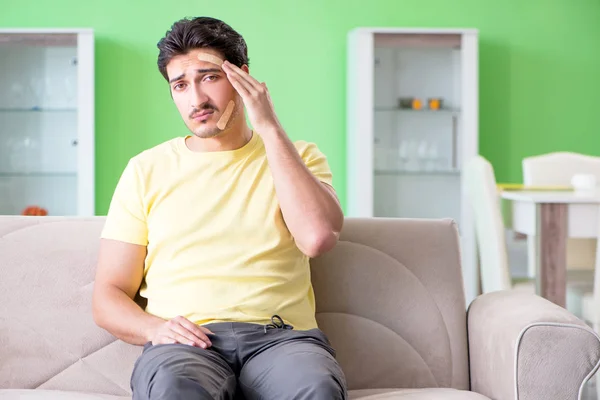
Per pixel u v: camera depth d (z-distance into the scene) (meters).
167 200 1.82
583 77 5.76
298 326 1.78
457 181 5.38
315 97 5.54
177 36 1.80
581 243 4.15
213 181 1.82
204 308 1.75
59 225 2.04
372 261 2.04
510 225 4.06
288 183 1.75
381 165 5.33
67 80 5.10
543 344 1.67
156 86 5.41
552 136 5.75
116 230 1.83
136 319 1.75
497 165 5.72
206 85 1.79
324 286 2.02
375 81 5.29
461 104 5.34
